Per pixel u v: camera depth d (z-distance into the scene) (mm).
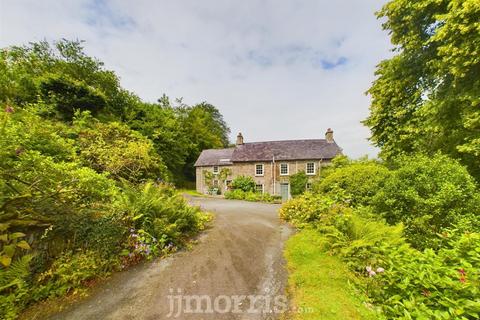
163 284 3287
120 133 9750
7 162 3506
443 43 6953
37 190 3404
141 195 5262
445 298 1967
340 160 13242
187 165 32188
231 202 14031
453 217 4180
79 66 17375
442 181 4645
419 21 7617
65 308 2715
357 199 6469
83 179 4508
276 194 21469
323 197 6797
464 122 6008
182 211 5535
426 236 4332
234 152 24281
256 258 4188
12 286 2643
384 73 9602
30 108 7887
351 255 3777
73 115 11609
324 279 3217
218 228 6211
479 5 4730
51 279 3002
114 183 6340
